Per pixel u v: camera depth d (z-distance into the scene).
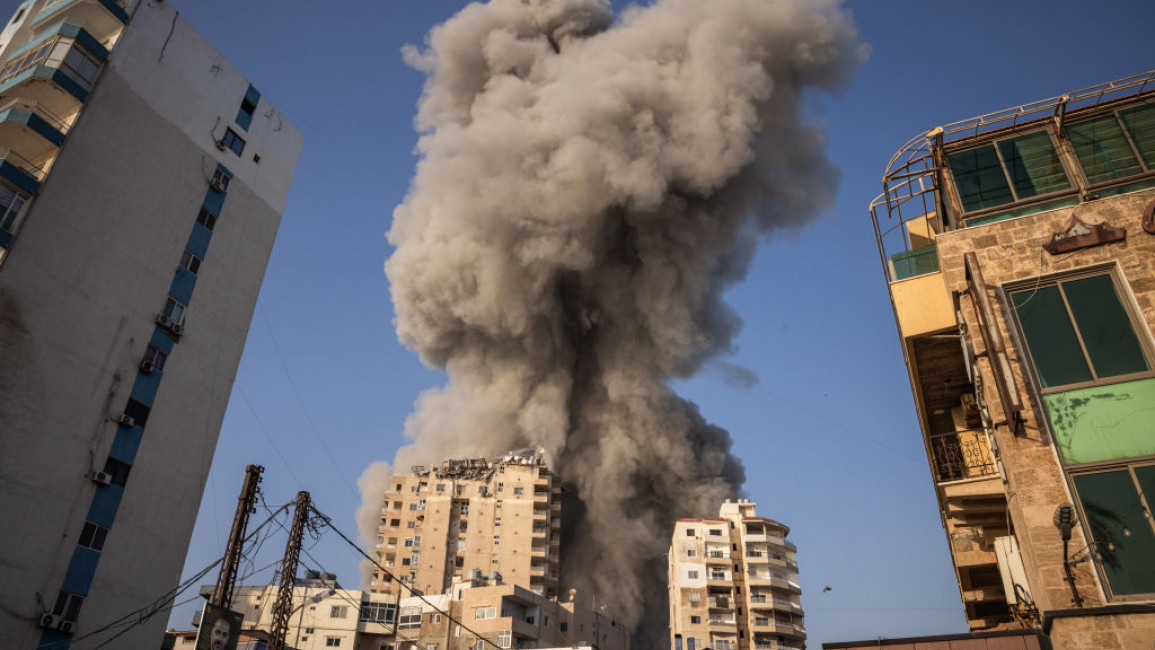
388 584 98.38
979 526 24.11
